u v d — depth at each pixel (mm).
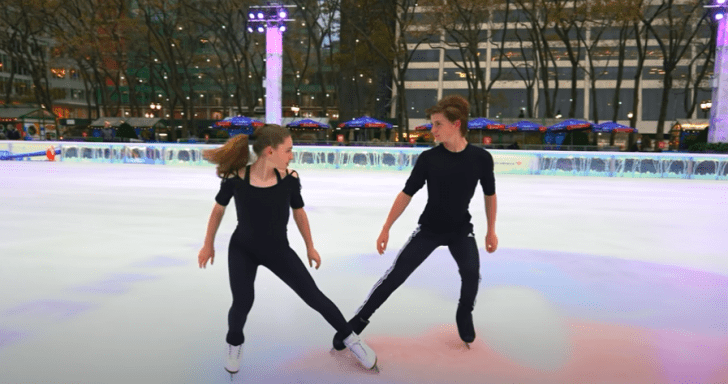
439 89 61031
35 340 2734
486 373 2359
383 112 55406
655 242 6016
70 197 9867
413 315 3234
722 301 3648
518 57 59094
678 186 14820
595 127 29016
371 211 8406
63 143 23094
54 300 3461
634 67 57594
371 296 2568
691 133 29109
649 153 18625
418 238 2600
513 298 3660
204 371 2354
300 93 56812
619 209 9273
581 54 58500
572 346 2732
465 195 2514
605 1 31312
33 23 41094
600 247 5660
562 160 19656
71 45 37688
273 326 2975
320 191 11680
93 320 3064
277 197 2223
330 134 36500
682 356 2613
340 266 4555
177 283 3914
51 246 5301
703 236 6465
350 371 2361
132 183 12969
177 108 61781
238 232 2322
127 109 63406
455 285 3961
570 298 3674
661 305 3531
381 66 42531
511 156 20266
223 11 39875
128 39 39562
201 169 19125
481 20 36594
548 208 9297
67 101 64688
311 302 2336
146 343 2703
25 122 32062
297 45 46781
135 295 3592
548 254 5246
